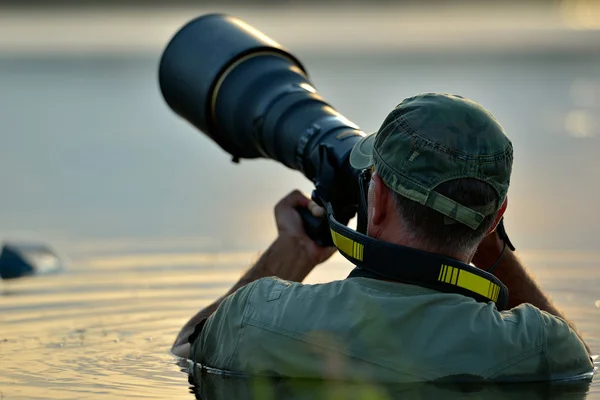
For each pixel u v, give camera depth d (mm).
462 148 3812
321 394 3943
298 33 59562
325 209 4785
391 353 3900
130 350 5500
